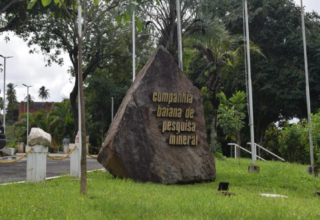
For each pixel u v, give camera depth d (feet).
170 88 40.52
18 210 22.48
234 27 107.34
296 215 23.89
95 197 27.45
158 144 38.73
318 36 101.71
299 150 70.59
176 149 39.37
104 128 142.00
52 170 50.52
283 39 106.22
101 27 96.63
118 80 120.06
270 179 42.16
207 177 39.96
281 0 104.78
